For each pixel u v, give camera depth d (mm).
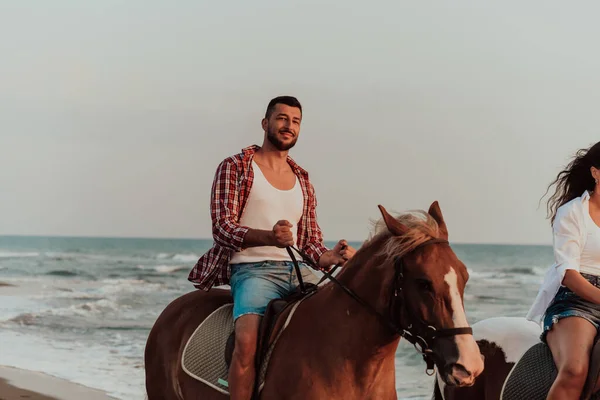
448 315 3734
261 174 4938
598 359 4488
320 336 4246
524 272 39531
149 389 5297
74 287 30266
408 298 3848
